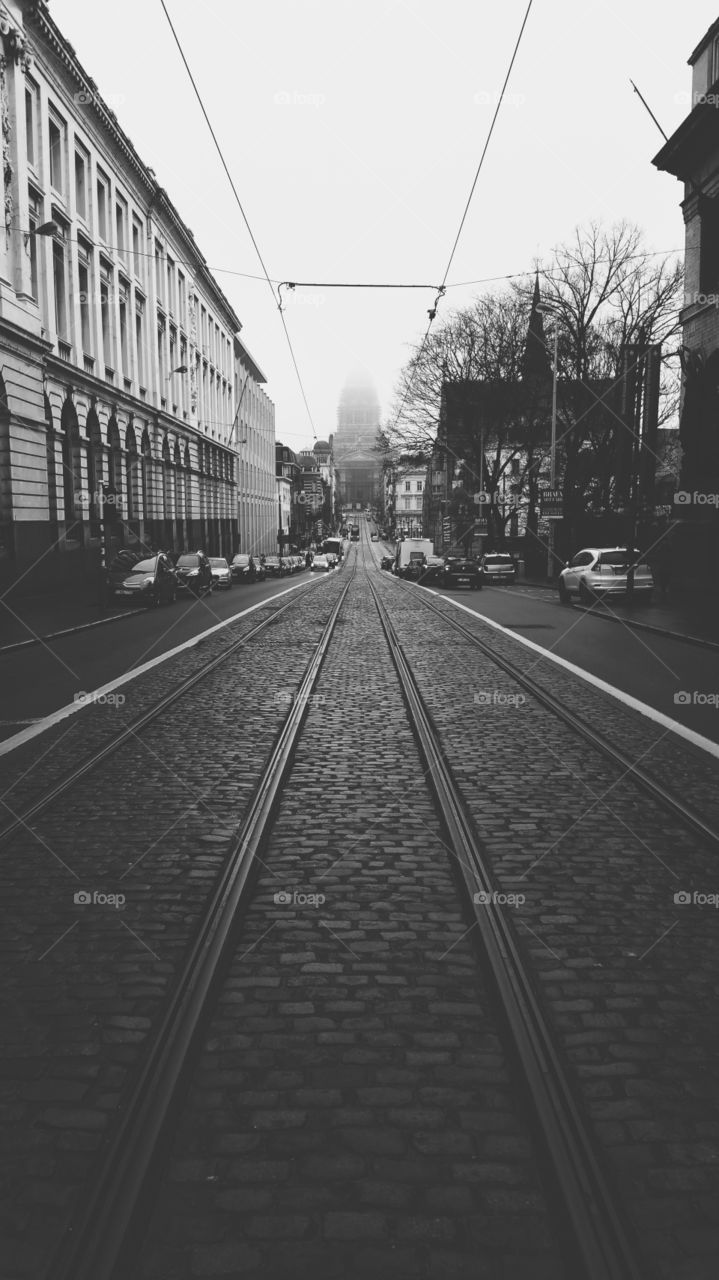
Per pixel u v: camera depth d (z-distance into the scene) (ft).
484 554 163.32
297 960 12.98
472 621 69.97
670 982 12.26
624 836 18.29
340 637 58.39
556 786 22.03
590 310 125.70
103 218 124.67
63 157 106.11
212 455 210.38
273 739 27.55
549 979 12.30
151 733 28.63
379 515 555.69
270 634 60.64
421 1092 9.82
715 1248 7.72
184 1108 9.55
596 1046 10.67
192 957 12.89
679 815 19.53
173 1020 11.17
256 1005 11.69
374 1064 10.36
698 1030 11.06
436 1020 11.33
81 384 111.34
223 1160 8.77
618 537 127.03
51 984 12.23
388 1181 8.48
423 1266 7.55
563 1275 7.50
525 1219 8.05
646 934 13.75
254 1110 9.52
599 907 14.74
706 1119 9.33
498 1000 11.65
